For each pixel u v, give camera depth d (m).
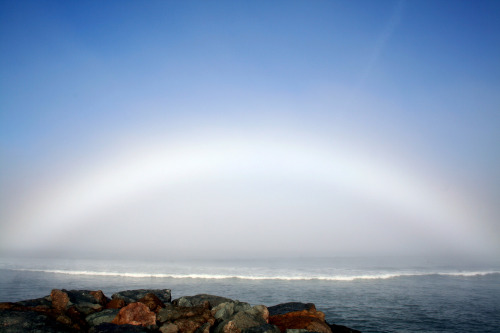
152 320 13.84
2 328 11.58
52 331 12.20
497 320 23.72
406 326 22.11
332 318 24.36
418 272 61.47
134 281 46.44
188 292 36.84
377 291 38.19
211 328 13.97
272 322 15.62
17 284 40.59
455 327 21.91
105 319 14.30
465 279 52.38
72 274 54.75
